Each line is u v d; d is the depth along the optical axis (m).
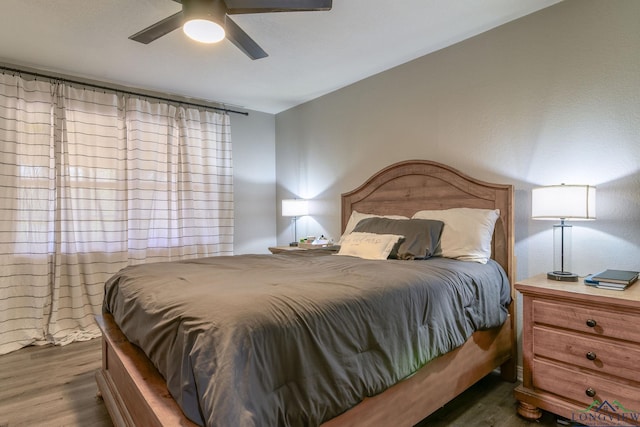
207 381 1.02
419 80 3.12
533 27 2.43
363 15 2.45
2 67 3.04
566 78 2.28
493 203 2.53
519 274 2.48
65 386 2.36
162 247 3.82
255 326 1.11
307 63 3.23
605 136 2.12
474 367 2.03
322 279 1.66
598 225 2.15
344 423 1.32
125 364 1.50
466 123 2.79
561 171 2.30
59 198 3.26
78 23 2.51
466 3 2.31
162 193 3.84
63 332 3.21
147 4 2.30
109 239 3.50
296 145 4.54
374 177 3.37
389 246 2.47
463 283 1.92
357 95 3.70
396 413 1.54
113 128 3.55
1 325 2.97
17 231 3.07
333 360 1.25
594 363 1.69
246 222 4.63
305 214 4.13
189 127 4.04
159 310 1.41
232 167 4.45
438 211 2.71
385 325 1.47
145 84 3.69
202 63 3.20
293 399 1.14
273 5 1.89
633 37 2.03
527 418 1.92
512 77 2.53
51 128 3.23
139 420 1.37
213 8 1.84
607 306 1.63
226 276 1.77
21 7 2.31
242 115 4.60
